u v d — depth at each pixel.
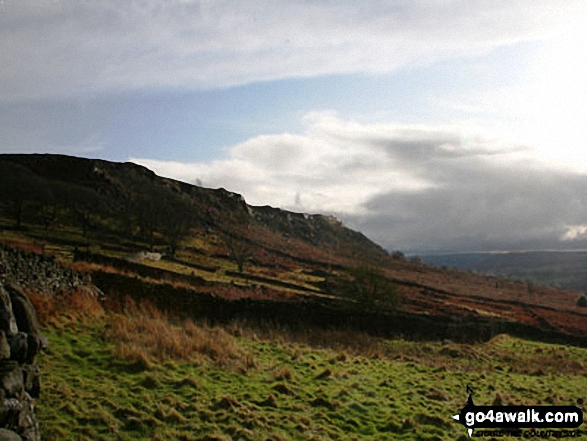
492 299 86.50
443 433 14.53
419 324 49.06
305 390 16.64
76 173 117.88
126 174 130.00
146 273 47.62
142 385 14.80
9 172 93.56
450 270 168.12
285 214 195.75
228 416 13.27
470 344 45.06
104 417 12.00
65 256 45.84
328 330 43.38
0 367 9.42
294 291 59.53
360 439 13.45
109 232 83.94
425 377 21.61
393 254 189.75
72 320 20.59
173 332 20.84
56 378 14.05
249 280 63.06
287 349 23.59
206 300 40.78
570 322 68.12
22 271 22.12
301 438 12.79
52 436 10.80
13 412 8.78
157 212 88.44
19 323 12.13
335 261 117.19
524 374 27.52
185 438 11.82
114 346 17.77
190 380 15.38
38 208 86.25
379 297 50.44
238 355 19.81
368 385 18.67
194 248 86.62
